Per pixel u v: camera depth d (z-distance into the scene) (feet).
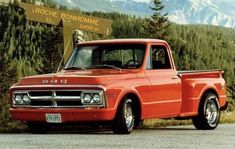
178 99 46.68
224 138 38.22
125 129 40.70
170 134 41.55
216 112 50.57
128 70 43.39
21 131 44.29
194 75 48.96
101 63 44.73
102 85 39.47
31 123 42.55
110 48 45.03
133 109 41.86
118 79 40.98
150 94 43.45
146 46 44.75
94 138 36.52
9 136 38.06
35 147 30.60
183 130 47.14
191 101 47.98
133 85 41.78
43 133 42.60
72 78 39.99
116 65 44.19
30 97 40.68
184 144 33.60
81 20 57.52
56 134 40.32
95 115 39.40
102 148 30.40
